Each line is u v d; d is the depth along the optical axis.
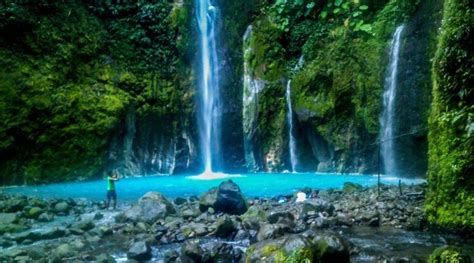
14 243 8.09
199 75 18.97
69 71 16.47
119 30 18.48
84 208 10.81
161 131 18.12
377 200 10.22
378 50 16.66
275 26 19.38
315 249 5.98
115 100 16.72
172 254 7.26
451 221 8.15
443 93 8.61
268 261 5.99
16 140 14.98
